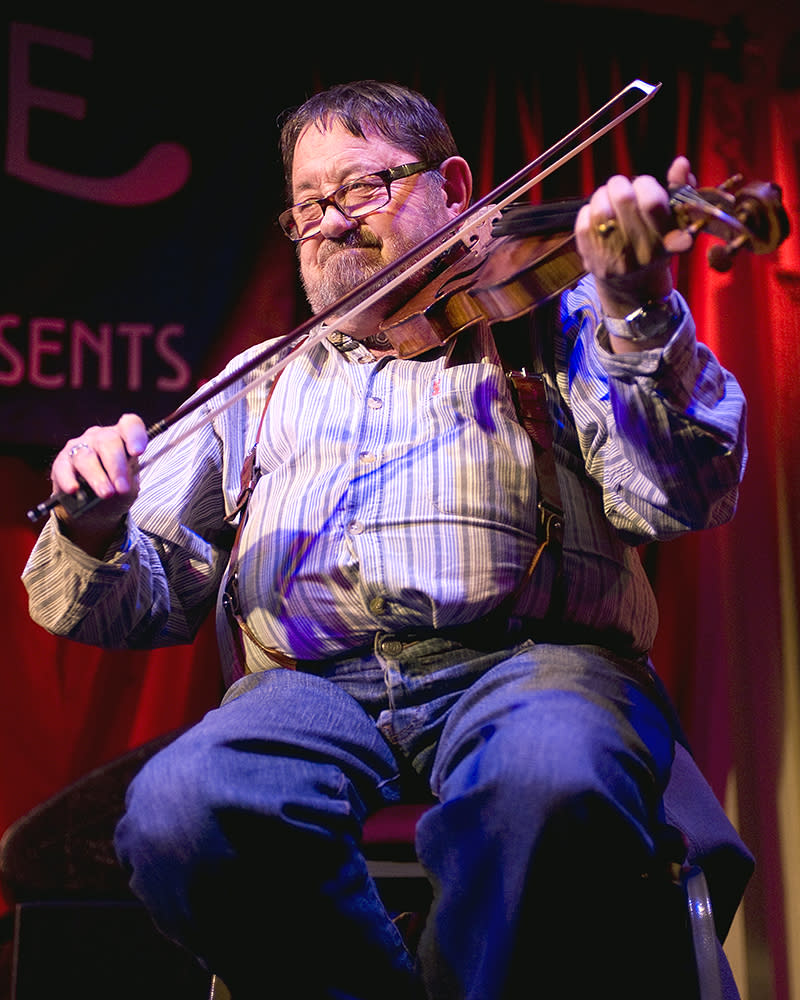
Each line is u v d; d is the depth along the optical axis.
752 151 3.72
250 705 1.42
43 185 3.29
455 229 1.67
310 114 1.78
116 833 1.36
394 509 1.47
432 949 1.25
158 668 3.30
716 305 3.62
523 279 1.46
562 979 1.20
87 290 3.28
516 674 1.37
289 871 1.30
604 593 1.51
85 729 3.24
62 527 1.49
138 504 1.67
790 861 3.33
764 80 3.75
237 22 3.48
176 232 3.35
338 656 1.50
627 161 3.64
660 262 1.21
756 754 3.40
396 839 1.74
